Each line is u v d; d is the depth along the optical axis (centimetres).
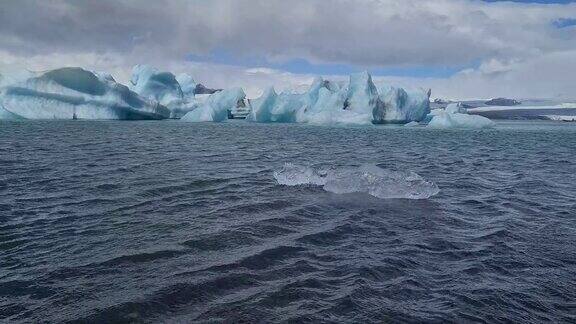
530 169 1194
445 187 860
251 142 1981
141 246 451
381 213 614
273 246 456
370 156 1479
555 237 510
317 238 490
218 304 318
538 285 365
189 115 3984
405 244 474
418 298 335
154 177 900
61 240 470
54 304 318
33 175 902
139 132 2498
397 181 775
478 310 317
